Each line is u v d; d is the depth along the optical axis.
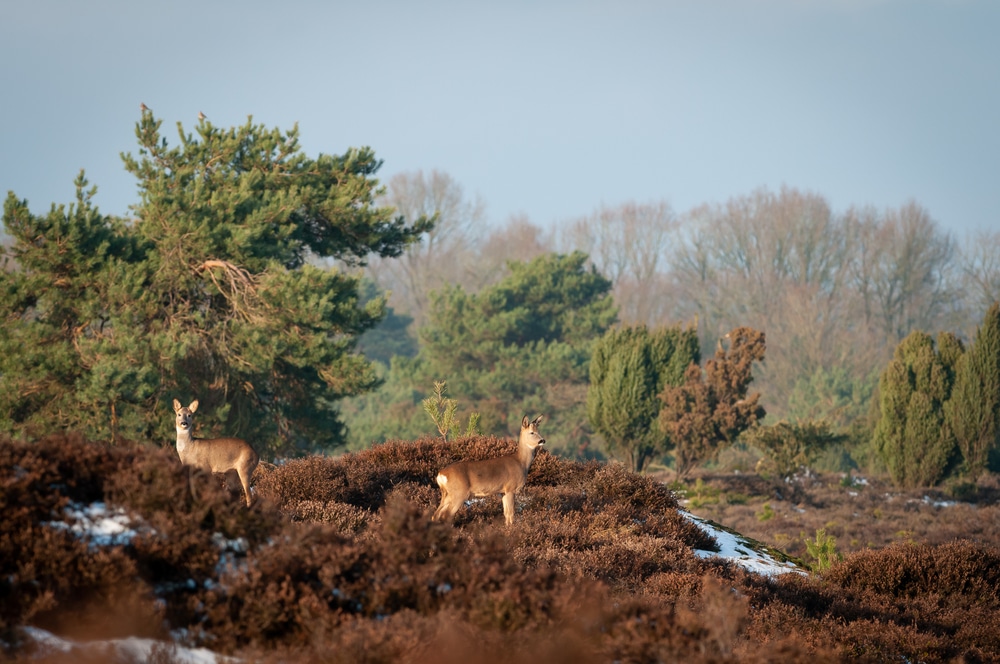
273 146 90.94
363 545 21.42
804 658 20.77
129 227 85.12
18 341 71.25
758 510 91.50
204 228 77.19
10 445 18.55
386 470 39.09
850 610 29.36
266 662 15.60
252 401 87.31
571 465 43.66
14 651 14.22
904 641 26.19
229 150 88.25
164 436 72.75
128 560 16.42
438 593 18.64
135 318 77.62
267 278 79.44
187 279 80.81
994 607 33.31
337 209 89.75
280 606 16.98
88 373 73.00
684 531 36.81
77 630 15.44
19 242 73.19
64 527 17.27
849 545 74.69
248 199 85.12
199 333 80.19
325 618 16.86
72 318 77.50
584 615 19.05
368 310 87.75
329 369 82.75
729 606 20.72
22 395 71.56
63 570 16.05
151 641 15.65
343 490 35.69
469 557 19.92
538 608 18.48
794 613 27.09
